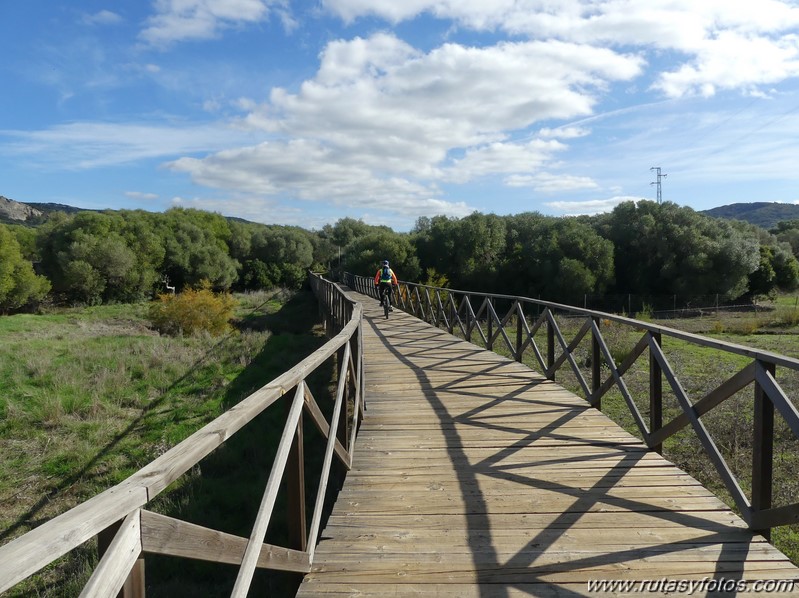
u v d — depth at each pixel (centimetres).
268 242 5656
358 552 281
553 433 478
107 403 931
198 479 654
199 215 5316
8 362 1172
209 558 156
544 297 3400
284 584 452
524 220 4159
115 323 2339
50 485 658
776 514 268
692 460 528
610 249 3328
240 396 997
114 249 3428
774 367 278
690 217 3341
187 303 1997
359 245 5028
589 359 1040
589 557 270
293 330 2162
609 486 359
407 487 367
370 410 570
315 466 696
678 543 281
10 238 2830
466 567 264
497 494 351
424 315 1557
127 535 118
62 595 427
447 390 652
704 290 3123
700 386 806
